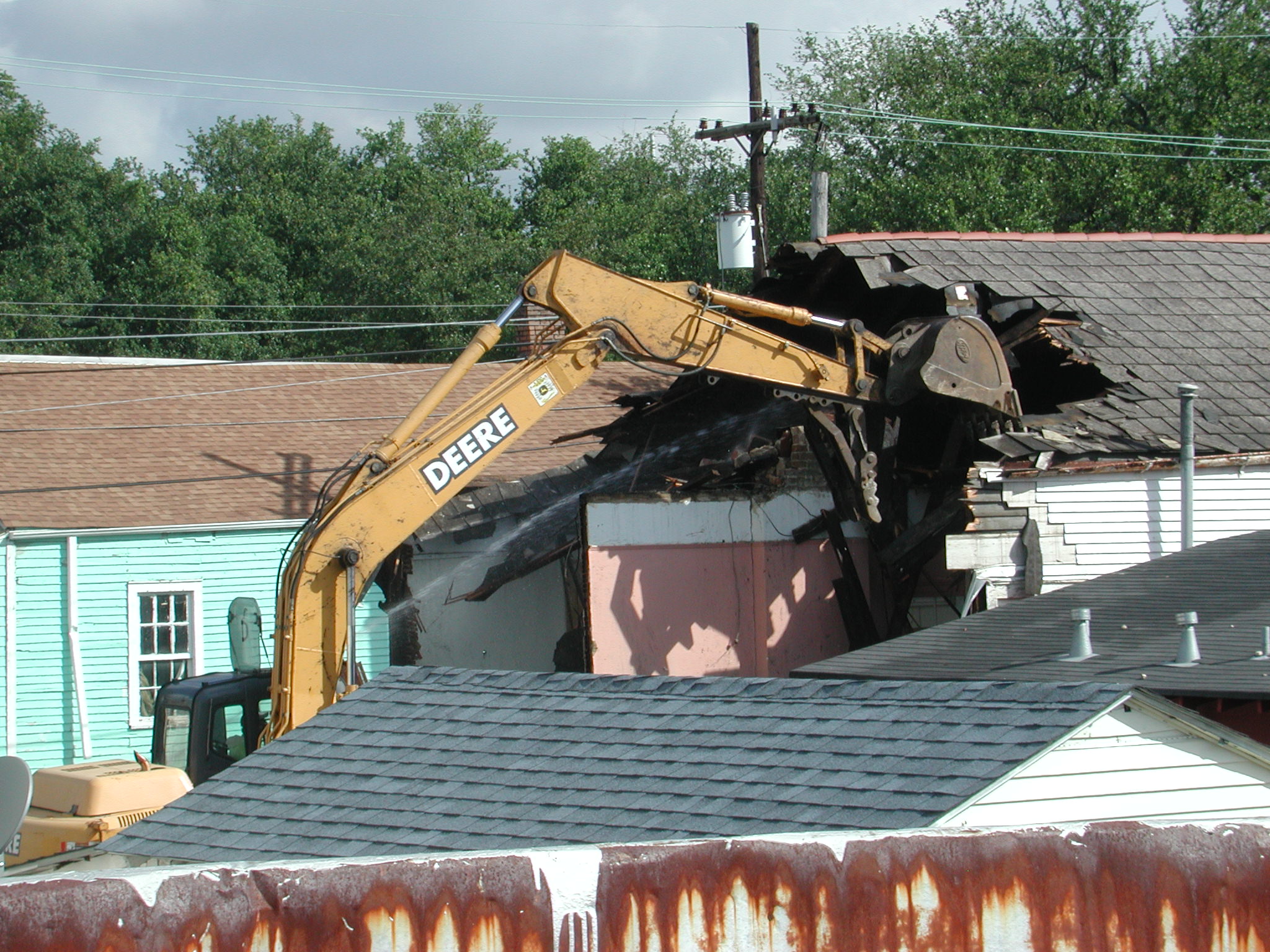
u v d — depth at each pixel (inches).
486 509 1638.8
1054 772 562.3
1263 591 945.5
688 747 620.7
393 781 662.5
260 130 4279.0
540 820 576.1
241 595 1659.7
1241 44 3228.3
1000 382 1268.5
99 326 3203.7
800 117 1919.3
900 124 3366.1
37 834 946.7
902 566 1365.7
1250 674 711.1
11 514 1566.2
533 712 713.0
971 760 538.6
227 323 3373.5
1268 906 368.2
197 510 1659.7
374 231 3651.6
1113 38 3435.0
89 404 1881.2
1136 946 362.6
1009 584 1273.4
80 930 311.6
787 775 563.8
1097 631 908.6
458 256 3513.8
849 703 631.2
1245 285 1665.8
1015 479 1279.5
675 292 1162.0
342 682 1051.9
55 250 3230.8
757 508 1460.4
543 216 4089.6
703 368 1171.3
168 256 3304.6
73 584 1571.1
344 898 331.0
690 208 3964.1
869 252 1499.8
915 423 1473.9
